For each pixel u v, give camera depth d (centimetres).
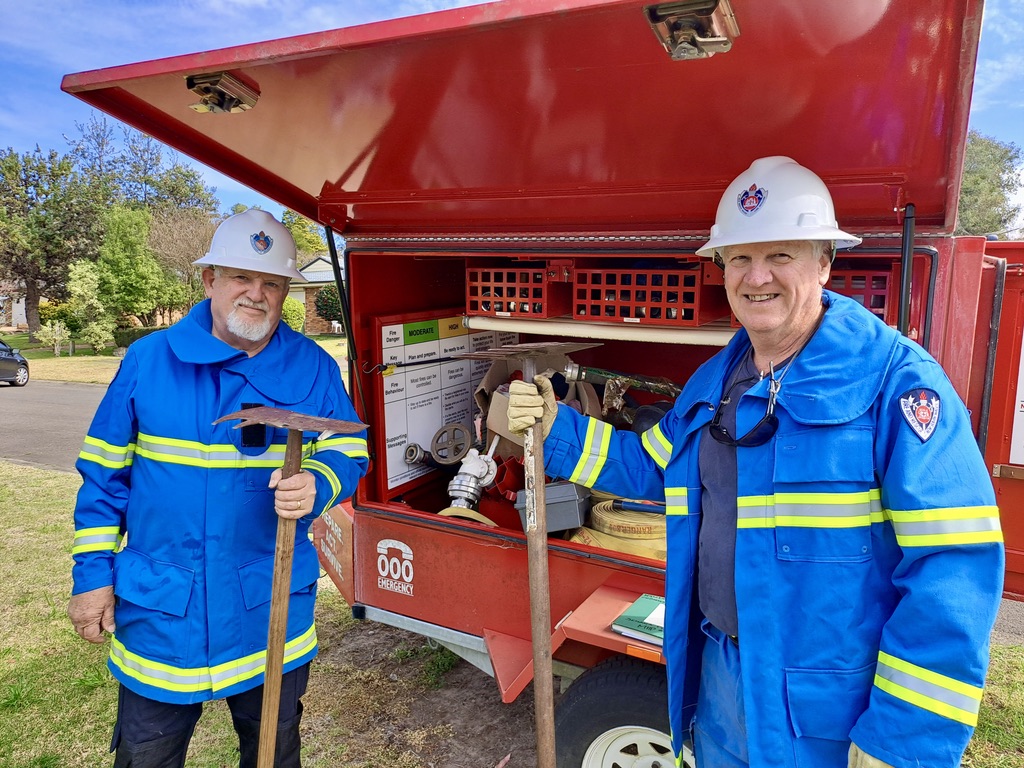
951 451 118
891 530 125
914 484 116
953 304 182
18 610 383
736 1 112
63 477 675
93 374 1750
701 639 154
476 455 280
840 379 127
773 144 168
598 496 259
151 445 185
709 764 151
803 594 126
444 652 339
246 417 162
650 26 117
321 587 422
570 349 230
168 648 181
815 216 134
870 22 116
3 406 1205
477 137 184
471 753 265
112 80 157
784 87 142
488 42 131
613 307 227
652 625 187
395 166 212
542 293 235
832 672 125
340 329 2692
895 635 118
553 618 235
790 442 129
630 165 191
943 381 124
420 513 261
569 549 227
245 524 186
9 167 3650
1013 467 227
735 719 141
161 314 2808
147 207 3819
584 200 217
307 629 203
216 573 183
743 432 138
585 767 204
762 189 138
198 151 206
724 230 144
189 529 182
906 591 118
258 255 186
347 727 281
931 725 111
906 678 114
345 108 172
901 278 172
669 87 146
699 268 208
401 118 175
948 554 115
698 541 149
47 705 296
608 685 196
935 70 127
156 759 188
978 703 111
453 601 255
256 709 197
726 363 153
